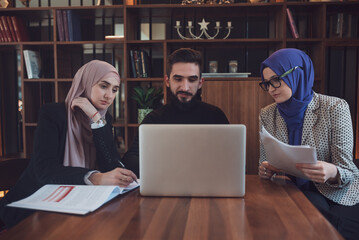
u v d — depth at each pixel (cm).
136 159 170
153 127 110
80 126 162
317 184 157
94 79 164
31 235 79
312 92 175
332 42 306
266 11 328
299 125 170
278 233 80
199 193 112
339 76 345
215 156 110
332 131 160
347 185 146
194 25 343
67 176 123
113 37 322
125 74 319
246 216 93
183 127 110
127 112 324
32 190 146
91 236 78
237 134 109
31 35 364
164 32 350
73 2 366
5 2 332
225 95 307
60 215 93
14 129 371
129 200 109
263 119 186
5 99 368
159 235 79
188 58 176
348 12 327
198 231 81
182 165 111
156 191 113
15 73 367
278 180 141
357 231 134
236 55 347
